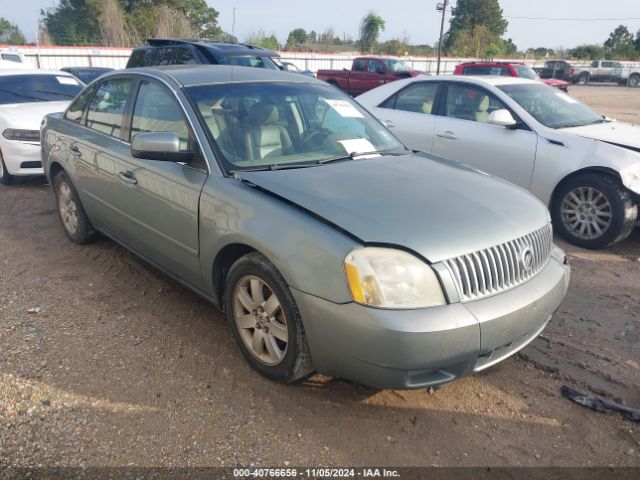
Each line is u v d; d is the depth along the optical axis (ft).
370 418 9.61
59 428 8.97
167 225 11.93
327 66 118.73
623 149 18.08
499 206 10.30
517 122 20.33
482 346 8.70
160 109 12.67
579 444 9.26
